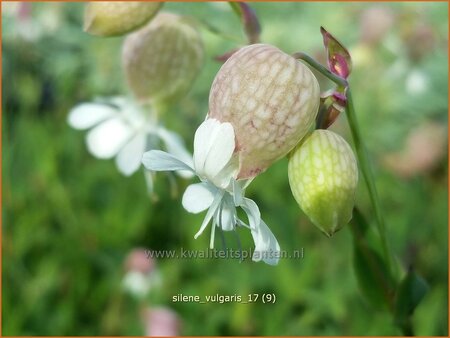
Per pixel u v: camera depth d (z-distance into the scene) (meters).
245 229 0.12
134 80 0.08
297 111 0.05
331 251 0.12
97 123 0.09
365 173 0.06
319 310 0.11
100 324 0.12
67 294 0.12
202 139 0.05
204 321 0.12
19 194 0.14
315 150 0.05
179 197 0.14
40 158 0.14
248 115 0.05
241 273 0.11
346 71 0.06
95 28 0.07
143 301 0.12
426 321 0.11
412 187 0.15
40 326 0.12
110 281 0.12
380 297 0.07
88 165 0.15
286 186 0.14
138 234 0.13
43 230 0.13
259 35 0.07
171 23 0.08
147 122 0.08
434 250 0.13
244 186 0.06
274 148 0.05
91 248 0.13
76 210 0.14
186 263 0.12
